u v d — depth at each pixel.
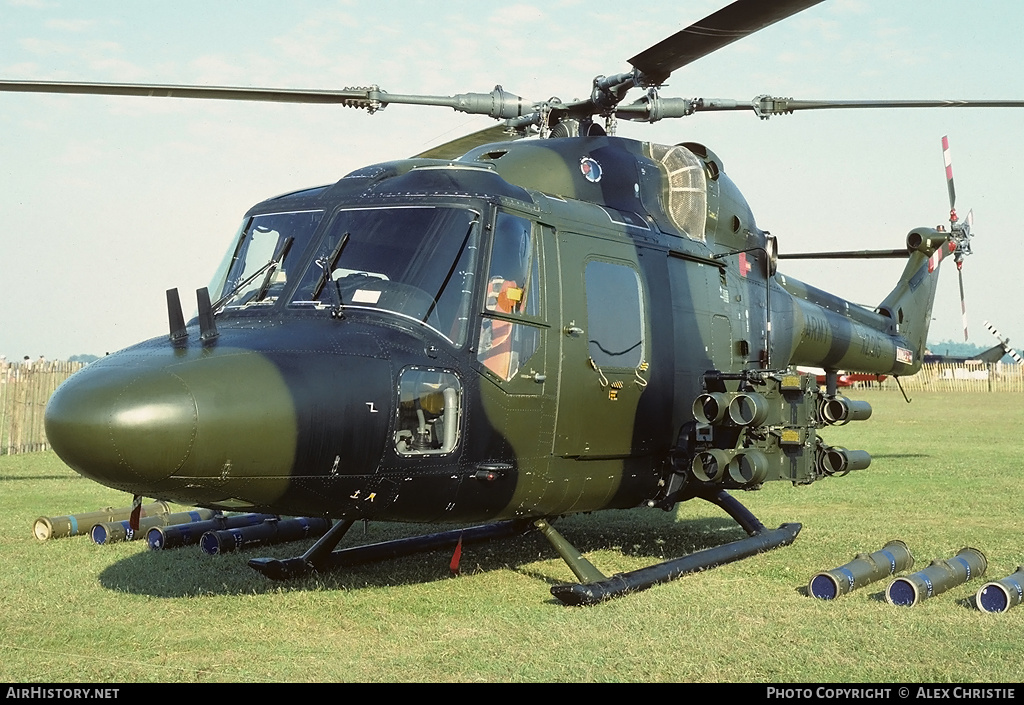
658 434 8.04
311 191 7.47
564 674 5.27
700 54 8.24
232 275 7.21
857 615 6.51
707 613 6.57
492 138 9.94
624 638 5.93
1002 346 21.23
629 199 8.45
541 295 7.03
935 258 14.81
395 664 5.47
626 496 8.00
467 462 6.50
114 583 7.58
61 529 9.72
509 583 7.70
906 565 7.94
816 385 8.73
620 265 7.79
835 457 8.70
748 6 7.29
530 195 7.27
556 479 7.20
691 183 8.85
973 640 5.86
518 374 6.78
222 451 5.52
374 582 7.70
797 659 5.52
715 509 12.09
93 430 5.39
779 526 10.32
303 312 6.52
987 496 13.08
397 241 6.77
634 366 7.73
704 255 8.91
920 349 14.84
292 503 5.99
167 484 5.54
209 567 8.27
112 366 5.82
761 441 8.31
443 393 6.37
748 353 9.48
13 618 6.48
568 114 9.29
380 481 6.13
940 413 33.66
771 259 10.19
